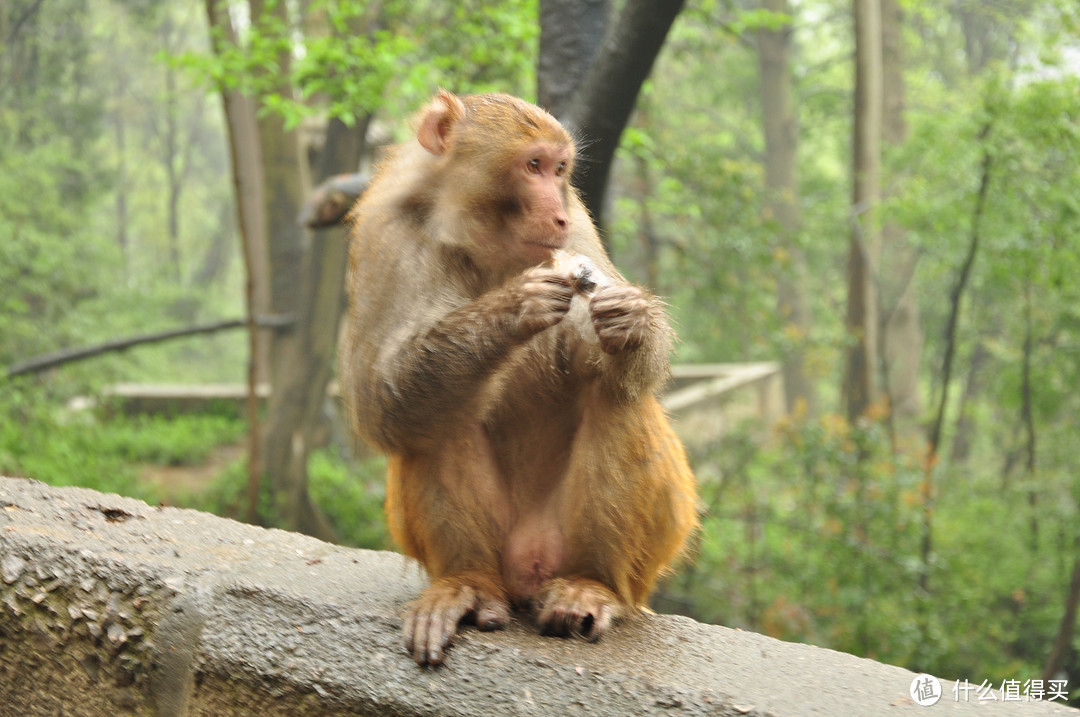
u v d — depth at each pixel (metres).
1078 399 15.53
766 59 29.62
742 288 17.61
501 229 3.48
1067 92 11.62
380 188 3.50
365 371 3.13
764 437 19.27
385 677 2.67
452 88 11.71
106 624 3.09
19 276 20.00
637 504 3.12
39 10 26.64
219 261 46.31
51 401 16.78
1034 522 13.66
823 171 35.50
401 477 3.24
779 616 11.27
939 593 12.41
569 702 2.53
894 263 22.92
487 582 3.12
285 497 13.11
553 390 3.28
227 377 42.31
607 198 6.51
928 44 35.69
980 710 2.41
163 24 40.38
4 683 3.33
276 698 2.77
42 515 3.60
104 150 41.00
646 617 3.11
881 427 13.42
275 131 14.09
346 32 11.56
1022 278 12.95
